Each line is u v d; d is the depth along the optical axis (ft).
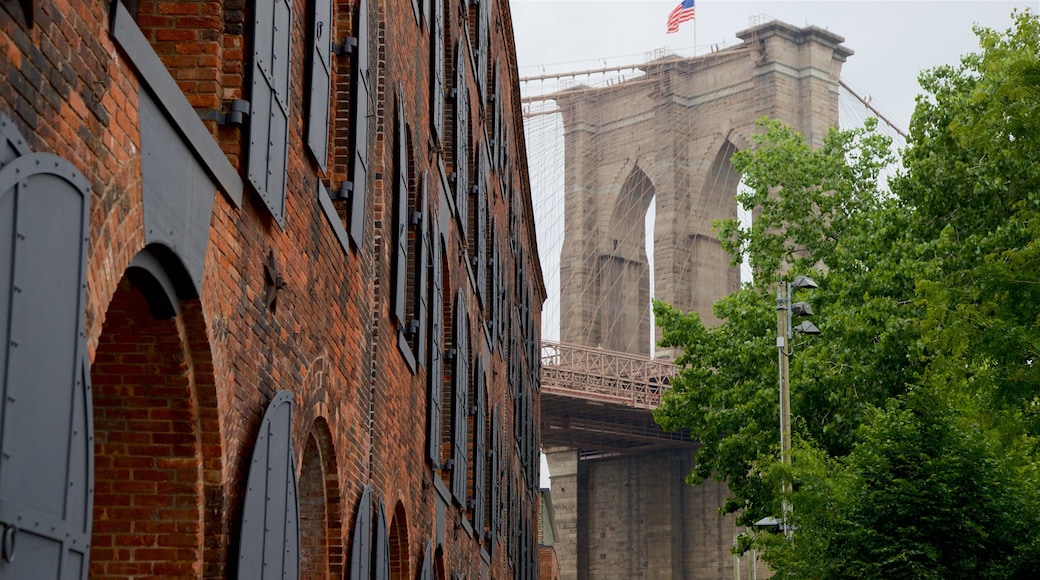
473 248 76.84
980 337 53.31
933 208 102.47
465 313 67.36
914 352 97.66
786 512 61.82
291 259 28.96
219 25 24.02
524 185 126.21
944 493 53.98
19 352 14.99
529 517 135.03
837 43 368.07
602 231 381.40
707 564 334.24
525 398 128.57
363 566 36.91
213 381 22.75
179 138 20.86
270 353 27.07
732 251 123.95
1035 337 52.49
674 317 118.01
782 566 62.08
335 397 34.01
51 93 15.94
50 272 15.76
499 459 90.94
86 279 17.12
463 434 66.23
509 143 108.78
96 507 22.80
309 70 30.17
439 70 56.70
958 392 57.98
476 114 78.02
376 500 40.09
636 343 377.30
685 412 115.44
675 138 372.79
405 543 47.26
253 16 24.70
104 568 22.89
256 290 25.86
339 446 34.42
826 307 109.09
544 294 166.61
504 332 98.32
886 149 120.57
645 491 345.31
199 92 23.72
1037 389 52.31
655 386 314.14
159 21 23.85
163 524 22.99
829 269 117.70
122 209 18.42
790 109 361.92
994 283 52.80
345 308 35.53
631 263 382.01
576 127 387.55
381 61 41.75
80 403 16.88
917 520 54.44
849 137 122.11
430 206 53.72
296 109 29.35
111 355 22.00
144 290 20.93
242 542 24.20
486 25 84.69
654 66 379.96
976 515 54.08
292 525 28.78
